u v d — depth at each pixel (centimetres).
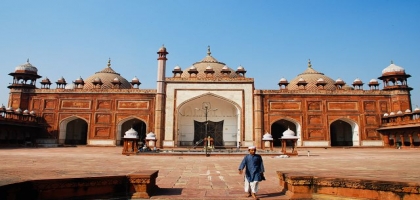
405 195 216
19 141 1458
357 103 1544
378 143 1512
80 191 242
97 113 1548
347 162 604
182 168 502
